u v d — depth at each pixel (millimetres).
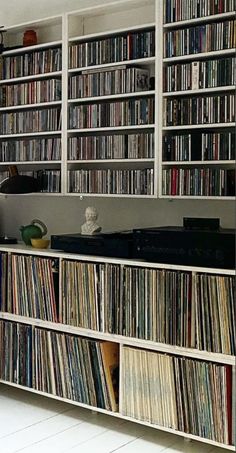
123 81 2512
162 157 2412
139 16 2586
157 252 2248
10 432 2320
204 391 2119
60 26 2828
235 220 2379
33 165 2961
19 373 2639
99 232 2586
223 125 2254
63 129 2693
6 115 2916
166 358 2195
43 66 2771
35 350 2580
